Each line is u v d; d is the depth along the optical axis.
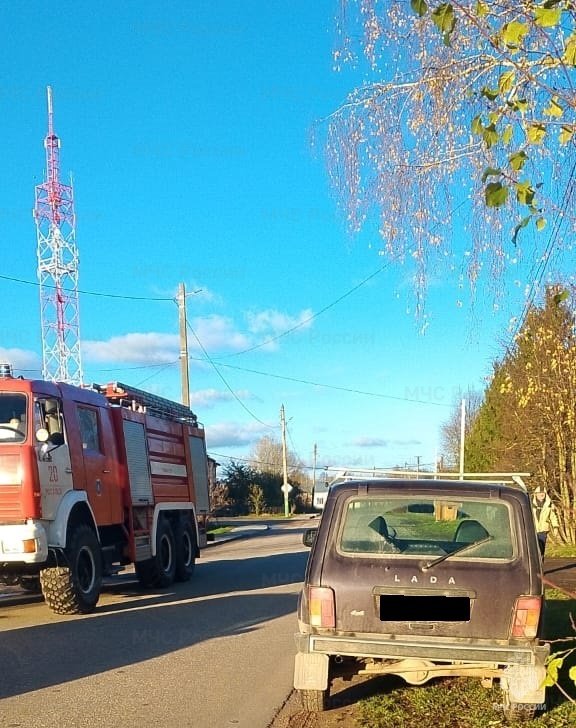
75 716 6.17
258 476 71.00
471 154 6.12
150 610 11.67
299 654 5.50
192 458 17.75
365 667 5.91
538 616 5.31
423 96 6.10
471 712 5.89
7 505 10.10
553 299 6.78
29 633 9.71
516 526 5.54
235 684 7.16
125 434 13.88
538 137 4.00
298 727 5.77
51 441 10.70
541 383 17.33
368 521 5.67
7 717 6.15
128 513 13.64
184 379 30.14
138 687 7.06
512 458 23.70
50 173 29.06
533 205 3.86
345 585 5.48
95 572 11.70
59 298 28.80
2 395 10.58
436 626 5.34
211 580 16.41
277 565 19.69
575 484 20.91
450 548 5.56
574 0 3.61
